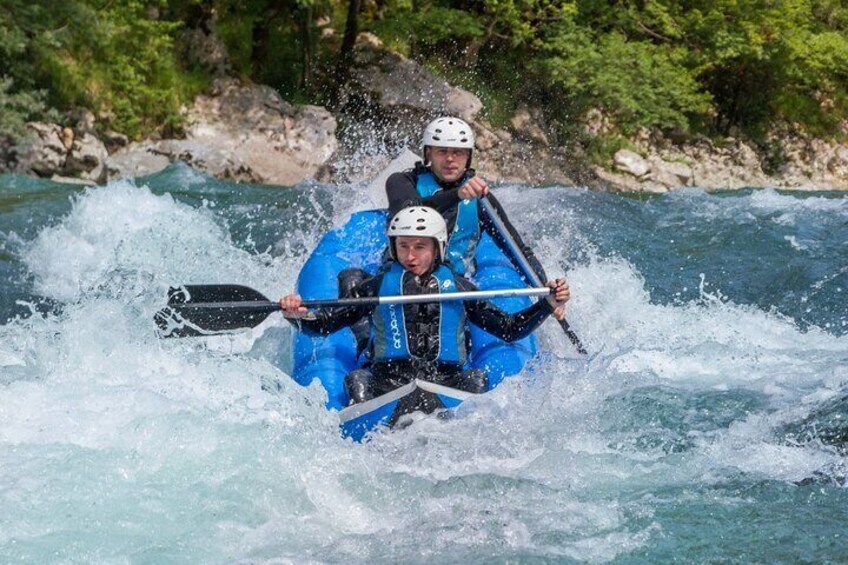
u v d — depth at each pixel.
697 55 77.94
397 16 71.69
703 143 77.12
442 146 23.58
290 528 15.99
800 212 42.75
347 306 19.94
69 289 30.70
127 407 19.39
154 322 21.75
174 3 65.62
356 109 67.50
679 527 16.17
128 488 16.80
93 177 53.78
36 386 20.17
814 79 81.81
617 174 70.62
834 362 24.39
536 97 73.44
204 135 61.22
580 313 27.67
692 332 26.91
